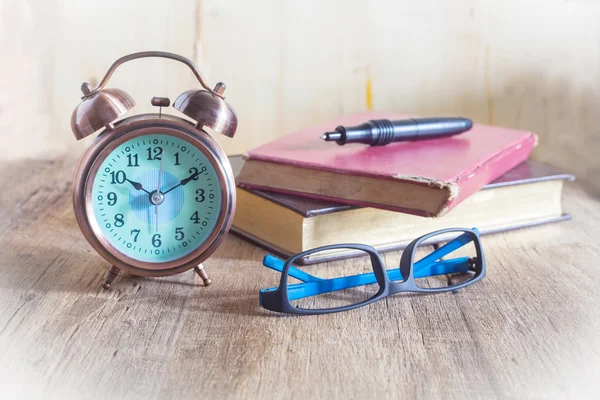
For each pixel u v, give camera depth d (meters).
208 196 0.57
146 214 0.57
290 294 0.55
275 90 0.83
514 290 0.58
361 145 0.66
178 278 0.59
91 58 0.81
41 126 0.81
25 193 0.74
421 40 0.83
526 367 0.50
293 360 0.50
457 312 0.55
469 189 0.60
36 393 0.47
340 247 0.55
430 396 0.47
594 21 0.81
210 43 0.82
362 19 0.82
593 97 0.82
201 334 0.52
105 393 0.47
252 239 0.64
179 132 0.56
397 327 0.53
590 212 0.72
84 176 0.55
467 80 0.84
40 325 0.53
